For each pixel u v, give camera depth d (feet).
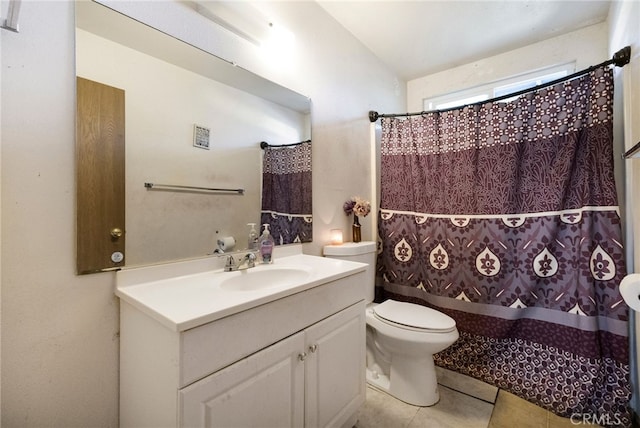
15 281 2.65
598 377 4.83
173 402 2.43
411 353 5.16
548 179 5.42
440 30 6.80
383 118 7.44
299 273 4.32
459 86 8.52
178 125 3.81
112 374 3.23
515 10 6.12
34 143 2.74
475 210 6.17
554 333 5.32
